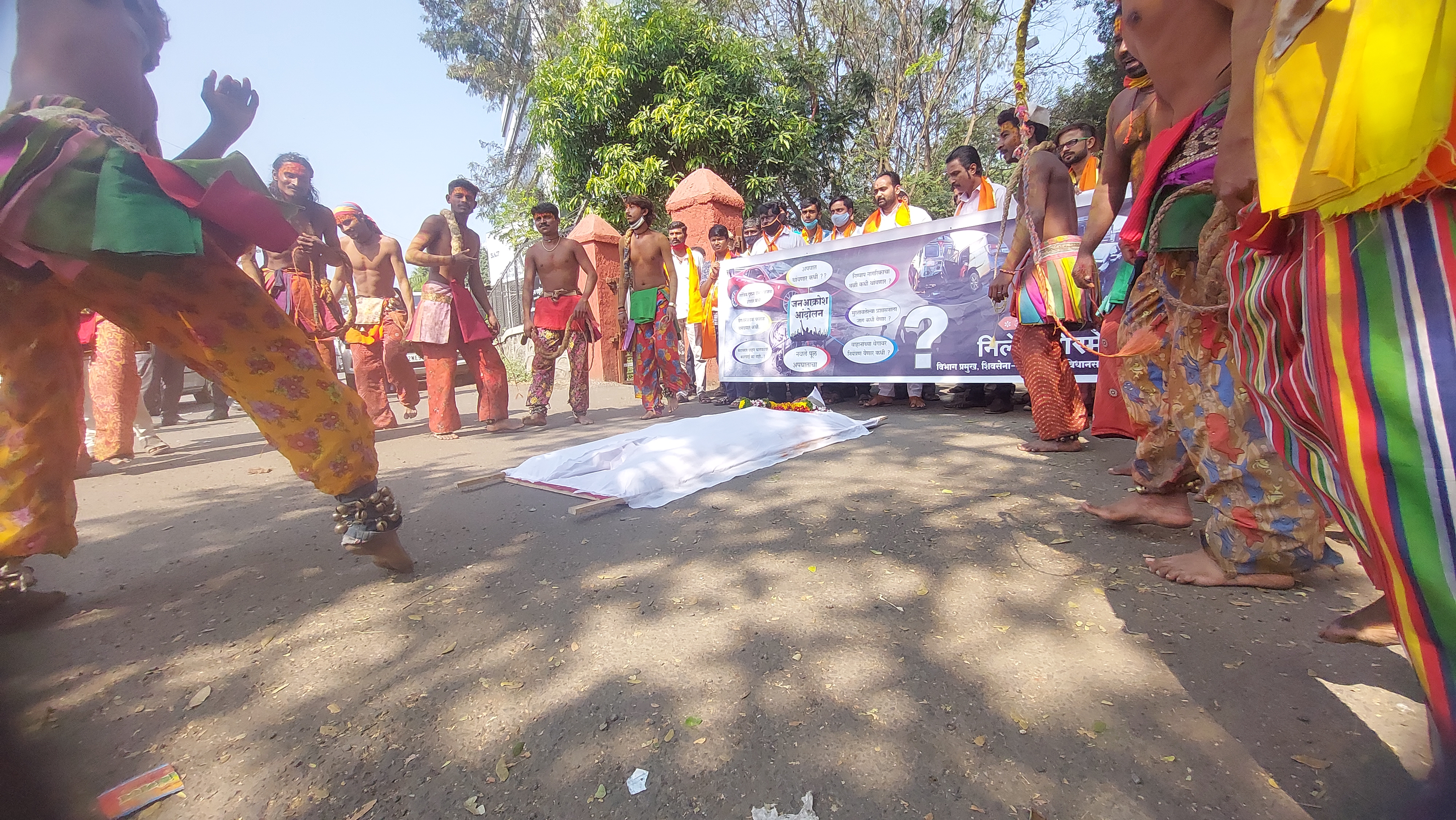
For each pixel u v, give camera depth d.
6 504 2.00
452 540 2.73
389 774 1.40
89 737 1.56
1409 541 0.92
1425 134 0.85
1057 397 3.66
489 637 1.93
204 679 1.79
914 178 13.64
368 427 2.21
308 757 1.46
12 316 1.92
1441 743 0.95
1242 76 1.21
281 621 2.10
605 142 10.50
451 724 1.55
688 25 9.91
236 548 2.82
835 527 2.64
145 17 2.10
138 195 1.70
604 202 10.12
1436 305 0.89
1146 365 2.38
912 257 5.30
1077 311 3.51
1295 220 1.14
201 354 2.10
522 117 21.05
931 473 3.36
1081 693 1.52
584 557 2.47
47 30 1.81
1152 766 1.29
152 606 2.26
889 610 1.95
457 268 5.33
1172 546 2.31
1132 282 2.37
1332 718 1.39
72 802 1.34
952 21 14.20
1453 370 0.88
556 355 5.74
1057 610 1.90
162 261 1.81
